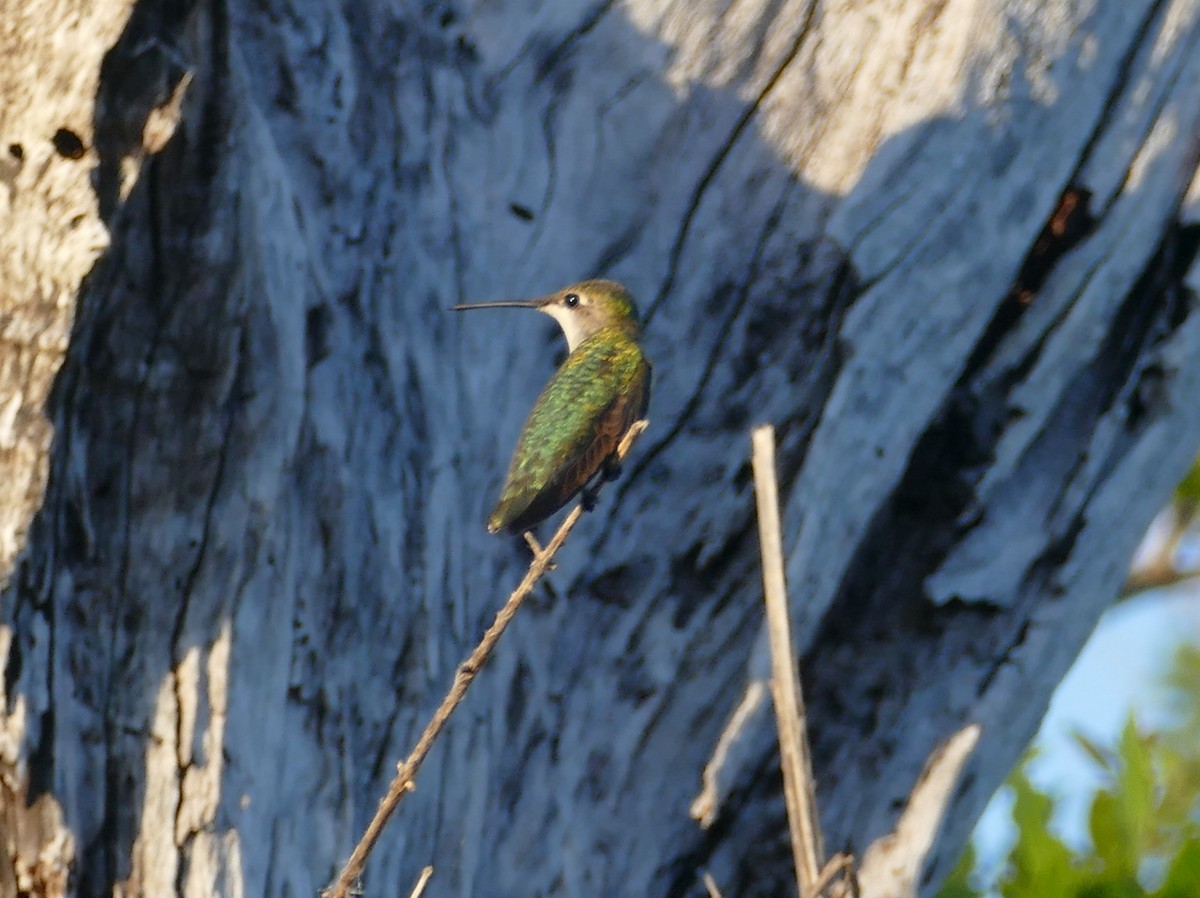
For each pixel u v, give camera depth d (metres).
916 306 9.88
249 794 7.57
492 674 9.38
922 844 10.01
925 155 9.93
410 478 8.89
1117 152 10.14
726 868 10.13
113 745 7.45
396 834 8.52
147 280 7.25
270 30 8.88
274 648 7.76
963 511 10.19
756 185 10.30
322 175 8.91
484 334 9.70
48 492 7.14
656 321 10.14
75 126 6.84
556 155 10.25
